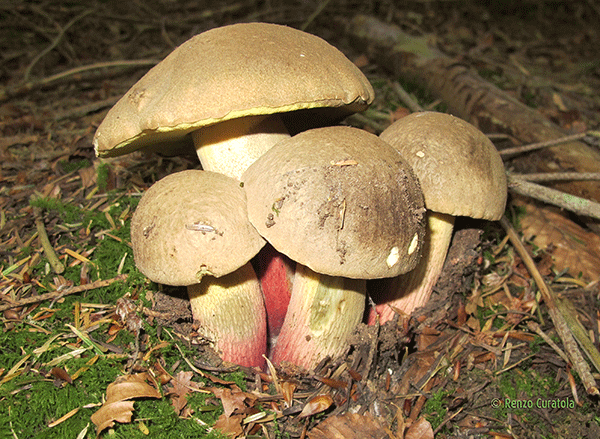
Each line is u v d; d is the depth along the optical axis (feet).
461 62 1.39
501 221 0.89
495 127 1.19
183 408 0.60
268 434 0.59
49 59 1.69
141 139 0.64
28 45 1.77
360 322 0.64
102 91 1.47
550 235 0.94
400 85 1.42
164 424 0.57
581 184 0.98
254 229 0.56
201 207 0.54
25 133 1.16
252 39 0.58
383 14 2.16
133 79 1.59
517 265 0.89
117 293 0.70
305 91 0.56
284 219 0.52
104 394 0.59
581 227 0.95
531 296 0.81
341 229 0.51
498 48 2.00
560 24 2.35
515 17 2.39
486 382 0.69
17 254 0.76
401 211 0.54
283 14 2.11
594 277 0.88
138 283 0.70
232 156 0.64
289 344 0.63
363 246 0.51
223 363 0.63
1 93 1.31
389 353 0.66
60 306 0.68
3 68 1.59
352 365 0.63
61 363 0.61
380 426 0.61
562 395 0.70
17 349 0.63
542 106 1.46
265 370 0.67
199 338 0.63
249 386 0.63
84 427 0.56
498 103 1.20
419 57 1.46
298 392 0.63
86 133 1.13
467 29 2.14
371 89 0.67
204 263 0.53
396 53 1.53
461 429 0.66
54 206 0.85
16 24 1.81
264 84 0.54
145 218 0.56
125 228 0.80
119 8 2.10
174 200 0.55
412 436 0.61
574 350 0.69
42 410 0.57
